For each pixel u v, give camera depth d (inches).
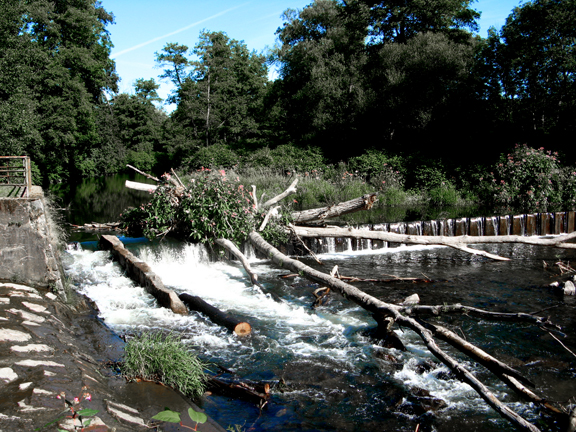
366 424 191.3
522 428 172.1
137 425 158.4
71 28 1480.1
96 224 623.2
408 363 248.4
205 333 283.9
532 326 299.7
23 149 908.6
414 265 474.6
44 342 208.1
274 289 387.5
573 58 928.9
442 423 193.3
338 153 1364.4
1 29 842.2
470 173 973.2
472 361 251.4
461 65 1140.5
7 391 158.2
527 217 645.3
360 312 328.2
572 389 220.8
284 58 1641.2
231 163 1322.6
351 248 553.9
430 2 1290.6
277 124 1845.5
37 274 294.4
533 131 1085.1
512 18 1044.5
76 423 143.5
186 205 460.4
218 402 203.8
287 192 519.2
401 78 1206.3
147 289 358.0
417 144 1227.9
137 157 2091.5
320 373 235.6
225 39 2015.3
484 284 397.4
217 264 478.9
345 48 1475.1
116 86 2247.8
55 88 1253.1
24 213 290.2
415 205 900.6
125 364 207.3
